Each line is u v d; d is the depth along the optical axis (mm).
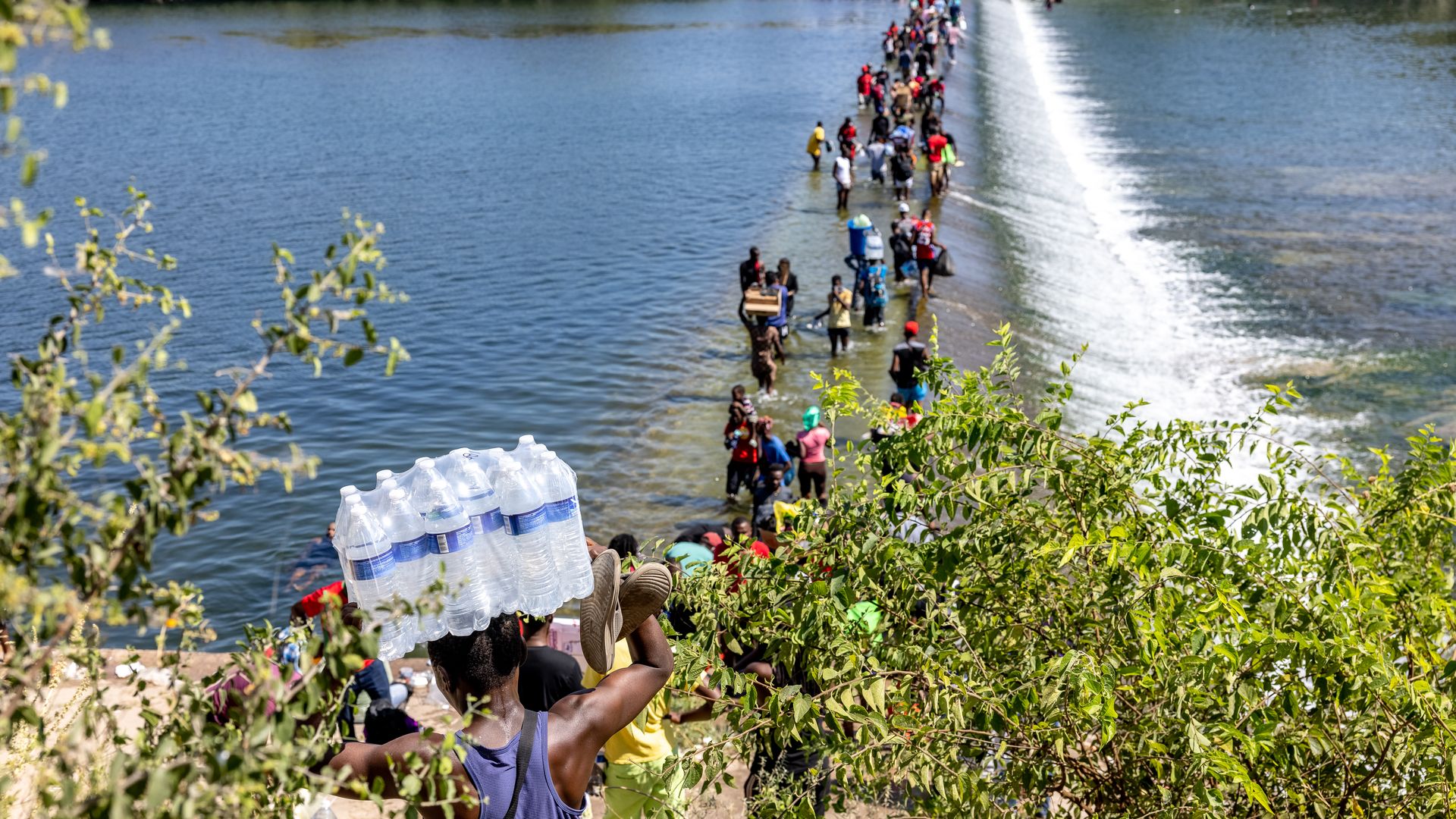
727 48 66875
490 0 94938
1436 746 3678
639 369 20047
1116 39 77438
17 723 1836
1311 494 10453
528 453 2859
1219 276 29219
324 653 1946
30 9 1382
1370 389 21578
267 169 36875
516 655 2738
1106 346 23766
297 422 17719
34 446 1665
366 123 45094
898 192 32219
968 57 60719
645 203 32531
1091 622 4105
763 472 14156
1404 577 4516
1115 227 34188
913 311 22656
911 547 4242
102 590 1750
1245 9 90438
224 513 14562
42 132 42188
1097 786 3980
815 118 45375
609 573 2875
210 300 23484
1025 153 42531
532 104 49469
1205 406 20766
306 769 1918
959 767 3756
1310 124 48781
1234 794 3922
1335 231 33094
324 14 85250
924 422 4367
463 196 33500
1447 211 35031
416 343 21188
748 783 4984
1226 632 3723
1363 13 86062
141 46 67250
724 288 24719
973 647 4191
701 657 4082
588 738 2760
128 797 1699
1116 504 4320
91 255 1973
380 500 2693
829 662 4039
